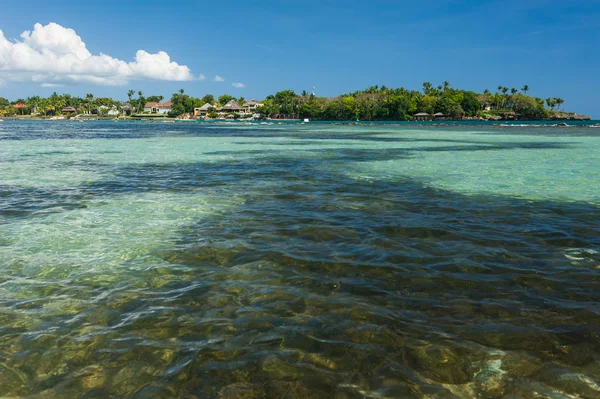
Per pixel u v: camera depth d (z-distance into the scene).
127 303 5.49
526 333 4.69
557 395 3.72
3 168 18.64
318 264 6.80
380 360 4.22
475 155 25.22
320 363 4.17
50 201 11.70
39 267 6.76
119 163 20.83
